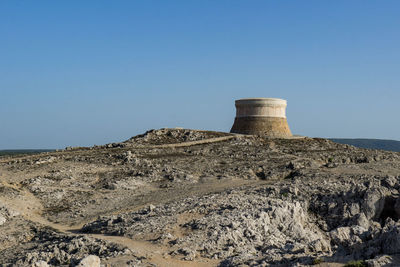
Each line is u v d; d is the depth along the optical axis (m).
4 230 52.34
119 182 74.69
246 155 93.94
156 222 46.12
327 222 53.00
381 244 31.50
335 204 55.16
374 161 88.38
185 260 35.88
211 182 75.31
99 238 42.66
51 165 84.62
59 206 65.19
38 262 34.81
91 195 70.19
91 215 60.56
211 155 94.81
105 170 83.44
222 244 39.16
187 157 92.69
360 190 55.91
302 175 73.31
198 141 103.88
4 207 58.72
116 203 66.31
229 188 68.19
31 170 80.88
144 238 42.19
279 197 57.84
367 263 28.36
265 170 81.56
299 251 34.69
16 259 40.38
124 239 42.34
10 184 72.31
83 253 39.47
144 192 71.81
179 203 56.78
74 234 47.62
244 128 116.06
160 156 92.88
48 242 45.50
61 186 74.12
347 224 51.53
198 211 48.62
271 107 115.69
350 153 95.50
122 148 98.69
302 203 55.53
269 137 112.75
